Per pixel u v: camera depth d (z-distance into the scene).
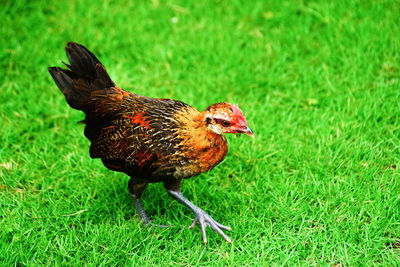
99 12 10.44
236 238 6.30
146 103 6.11
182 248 6.16
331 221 6.29
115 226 6.37
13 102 8.50
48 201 6.90
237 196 6.84
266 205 6.61
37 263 5.94
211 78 8.88
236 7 10.45
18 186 7.19
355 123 7.71
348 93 8.33
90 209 6.70
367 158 7.19
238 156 7.47
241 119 5.59
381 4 9.89
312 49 9.36
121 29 10.03
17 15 10.31
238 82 8.82
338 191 6.66
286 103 8.38
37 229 6.44
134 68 9.25
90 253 6.07
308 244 6.08
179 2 10.59
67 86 6.42
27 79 9.00
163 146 5.76
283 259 5.88
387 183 6.73
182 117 5.83
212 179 7.20
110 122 6.12
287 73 8.98
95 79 6.38
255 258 5.90
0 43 9.63
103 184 7.12
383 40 9.12
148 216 6.75
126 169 6.06
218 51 9.46
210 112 5.61
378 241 5.97
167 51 9.46
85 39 9.79
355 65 8.80
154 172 5.92
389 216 6.28
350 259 5.80
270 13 10.16
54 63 9.33
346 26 9.61
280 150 7.42
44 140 7.88
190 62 9.30
